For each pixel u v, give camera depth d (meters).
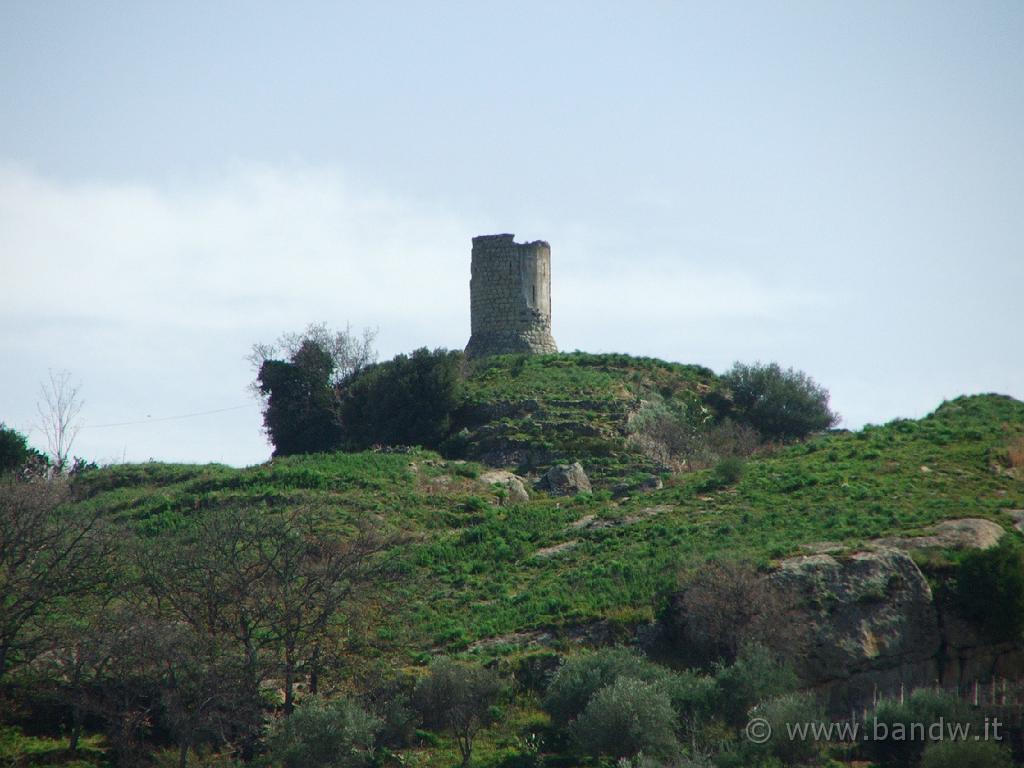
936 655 134.38
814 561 140.38
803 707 114.38
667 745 113.62
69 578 140.75
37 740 122.62
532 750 119.88
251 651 128.00
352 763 115.75
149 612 136.12
